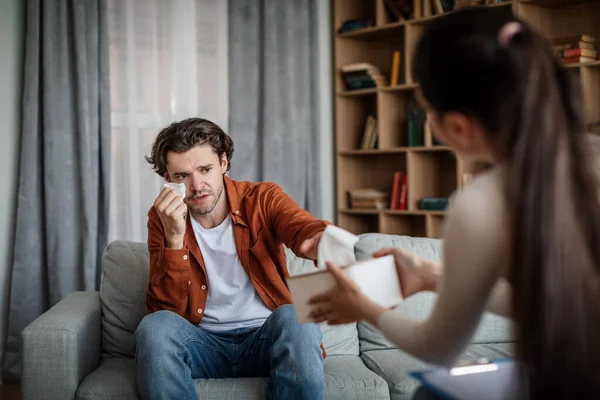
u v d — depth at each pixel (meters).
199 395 1.84
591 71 3.29
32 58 3.21
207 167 1.98
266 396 1.83
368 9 4.36
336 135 4.27
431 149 3.77
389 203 4.24
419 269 1.17
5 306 3.27
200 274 2.02
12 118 3.27
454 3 3.63
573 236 0.81
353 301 1.09
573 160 0.83
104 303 2.27
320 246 1.46
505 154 0.86
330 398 1.89
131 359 2.17
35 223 3.24
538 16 3.51
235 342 1.97
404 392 1.89
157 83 3.61
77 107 3.29
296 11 3.98
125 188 3.51
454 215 0.90
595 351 0.81
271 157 3.90
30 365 1.88
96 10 3.32
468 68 0.85
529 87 0.83
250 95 3.85
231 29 3.78
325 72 4.28
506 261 0.88
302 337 1.78
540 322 0.81
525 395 0.87
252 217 2.03
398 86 3.88
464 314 0.90
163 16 3.61
